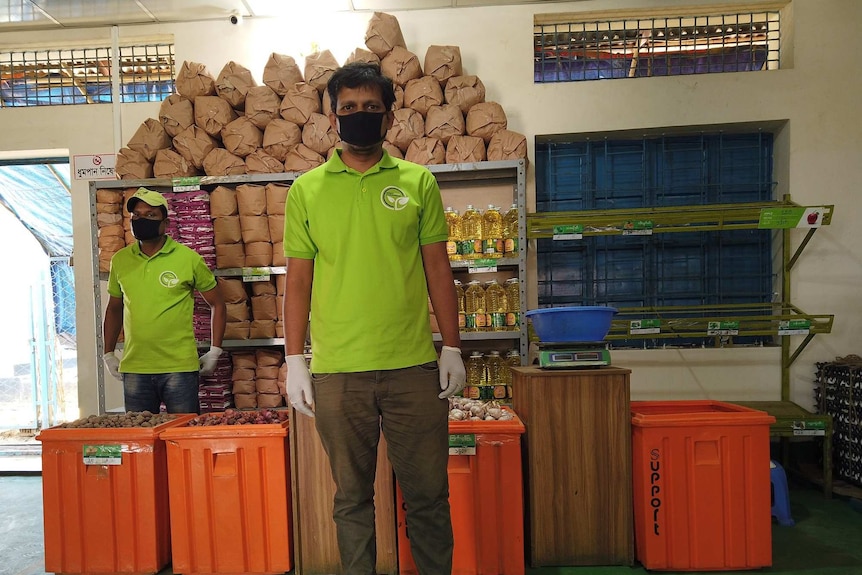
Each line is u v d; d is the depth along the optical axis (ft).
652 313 11.56
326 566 6.66
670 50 11.69
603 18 11.44
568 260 12.01
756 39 11.54
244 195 9.59
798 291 10.95
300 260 4.96
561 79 11.78
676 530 6.59
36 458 12.09
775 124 11.10
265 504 6.73
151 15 11.18
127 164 9.97
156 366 8.18
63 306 13.73
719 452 6.59
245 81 10.18
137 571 6.79
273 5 10.90
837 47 10.75
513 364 10.00
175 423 7.21
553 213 10.05
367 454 4.88
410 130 9.84
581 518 6.84
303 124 9.98
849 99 10.77
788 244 10.71
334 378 4.73
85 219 11.48
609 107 11.03
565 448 6.84
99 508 6.80
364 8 11.10
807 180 10.84
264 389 9.81
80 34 11.62
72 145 11.60
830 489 9.30
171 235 9.74
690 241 11.78
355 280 4.74
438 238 5.09
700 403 7.65
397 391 4.74
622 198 11.88
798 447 10.62
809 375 10.83
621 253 11.94
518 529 6.61
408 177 4.98
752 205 10.02
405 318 4.80
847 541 7.61
